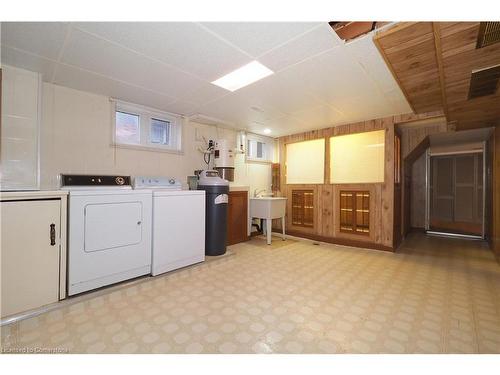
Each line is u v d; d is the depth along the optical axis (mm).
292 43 1842
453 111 3008
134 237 2352
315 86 2639
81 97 2729
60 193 1906
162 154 3486
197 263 2941
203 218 3000
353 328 1717
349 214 4234
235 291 2328
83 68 2232
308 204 4801
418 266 3102
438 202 6172
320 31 1697
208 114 3676
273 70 2273
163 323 1765
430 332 1666
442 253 3752
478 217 5656
